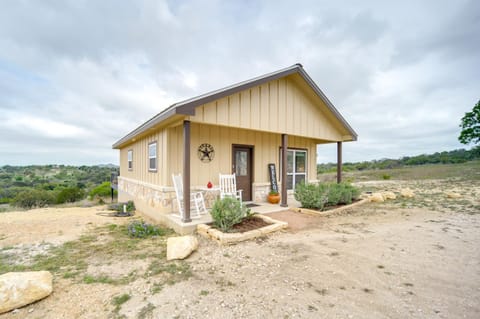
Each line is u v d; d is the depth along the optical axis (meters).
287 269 2.88
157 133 6.29
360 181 17.19
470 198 8.16
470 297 2.18
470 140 18.22
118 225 5.77
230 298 2.26
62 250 3.82
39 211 8.37
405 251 3.36
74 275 2.85
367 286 2.43
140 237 4.52
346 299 2.20
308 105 7.20
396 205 7.14
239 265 3.04
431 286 2.40
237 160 7.14
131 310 2.09
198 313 2.03
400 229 4.52
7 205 11.58
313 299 2.21
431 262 2.97
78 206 10.55
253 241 3.97
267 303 2.16
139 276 2.80
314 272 2.78
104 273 2.90
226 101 5.10
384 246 3.59
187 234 4.48
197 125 6.20
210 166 6.43
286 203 6.74
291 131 6.64
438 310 2.00
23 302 2.13
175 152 5.74
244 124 5.44
